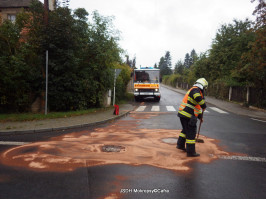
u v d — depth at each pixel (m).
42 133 7.39
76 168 4.21
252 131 8.17
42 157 4.82
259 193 3.38
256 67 14.01
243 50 25.22
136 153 5.18
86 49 12.13
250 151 5.58
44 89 10.91
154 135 7.12
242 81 19.78
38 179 3.73
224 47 27.17
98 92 13.20
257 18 13.41
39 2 11.11
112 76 14.09
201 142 6.36
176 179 3.82
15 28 10.84
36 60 10.89
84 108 12.52
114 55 14.15
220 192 3.39
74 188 3.43
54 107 11.71
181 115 5.19
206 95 28.44
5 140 6.38
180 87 49.09
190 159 4.87
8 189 3.38
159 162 4.63
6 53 10.45
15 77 10.14
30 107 10.99
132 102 19.77
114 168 4.24
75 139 6.51
